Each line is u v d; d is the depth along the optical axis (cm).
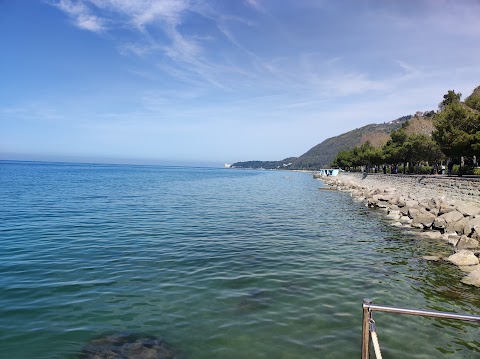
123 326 768
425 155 5678
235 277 1115
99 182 6159
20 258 1260
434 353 698
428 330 794
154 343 702
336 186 6512
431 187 3712
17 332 729
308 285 1062
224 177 11519
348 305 919
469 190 2833
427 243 1731
